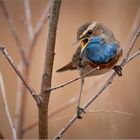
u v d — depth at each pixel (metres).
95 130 11.96
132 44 8.95
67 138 12.64
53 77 15.02
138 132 12.49
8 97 15.37
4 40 17.38
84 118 12.16
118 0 15.52
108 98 9.34
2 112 13.18
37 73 15.60
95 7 16.20
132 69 14.09
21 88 10.85
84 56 10.20
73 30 16.75
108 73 10.93
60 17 17.08
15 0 18.28
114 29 15.25
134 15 15.71
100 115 11.68
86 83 12.40
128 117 12.59
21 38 16.73
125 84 13.60
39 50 16.00
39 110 7.48
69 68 11.15
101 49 9.99
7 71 15.98
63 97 14.35
